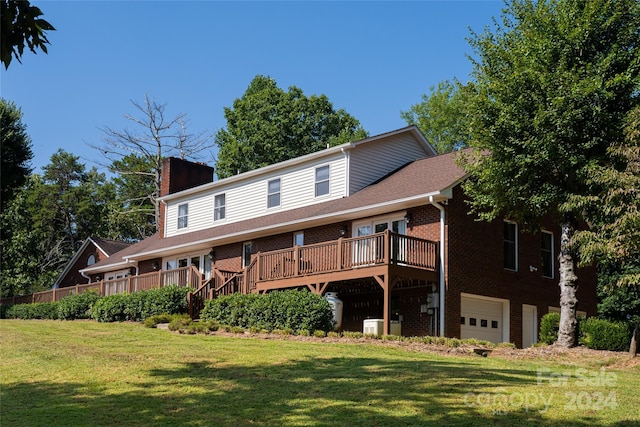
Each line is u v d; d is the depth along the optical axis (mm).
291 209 28578
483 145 19625
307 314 19984
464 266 22406
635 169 16891
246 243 29281
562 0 19094
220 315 22484
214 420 10062
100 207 59594
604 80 18469
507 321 23719
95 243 41531
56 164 59844
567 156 18359
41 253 49594
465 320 22531
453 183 21750
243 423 9875
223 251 30344
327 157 27500
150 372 13492
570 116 17828
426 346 17734
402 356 15953
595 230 20953
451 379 12461
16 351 15828
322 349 16484
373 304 24250
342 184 26656
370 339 18453
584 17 18547
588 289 27500
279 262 24047
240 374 13227
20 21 7234
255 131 50219
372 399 10977
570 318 19203
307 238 26297
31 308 33469
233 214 31422
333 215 24078
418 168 26344
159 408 10773
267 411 10461
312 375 13008
